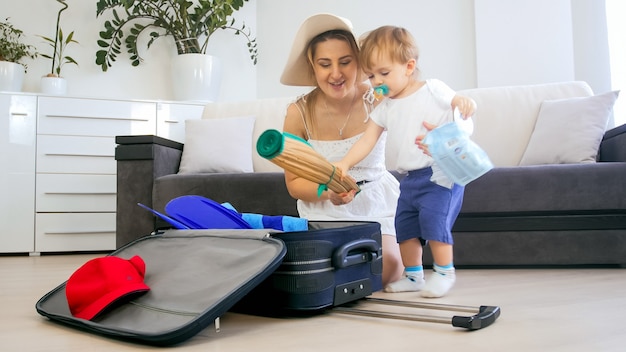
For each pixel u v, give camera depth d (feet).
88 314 3.35
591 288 4.95
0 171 10.21
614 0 9.41
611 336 3.04
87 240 10.51
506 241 6.63
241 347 2.92
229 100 12.60
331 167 3.91
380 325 3.43
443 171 4.17
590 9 10.00
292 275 3.59
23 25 11.78
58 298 3.93
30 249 10.26
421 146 4.15
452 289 4.92
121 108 10.73
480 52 11.17
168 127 10.93
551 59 10.65
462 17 11.46
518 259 6.62
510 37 10.96
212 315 2.95
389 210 5.23
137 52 12.19
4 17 11.72
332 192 4.50
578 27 10.30
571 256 6.55
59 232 10.34
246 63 12.70
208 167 8.87
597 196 6.53
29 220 10.28
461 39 11.46
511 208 6.60
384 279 4.87
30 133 10.35
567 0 10.51
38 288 5.55
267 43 12.71
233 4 12.03
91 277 3.52
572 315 3.66
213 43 12.56
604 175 6.54
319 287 3.64
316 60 4.72
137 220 7.59
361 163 5.07
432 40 11.63
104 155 10.65
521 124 8.65
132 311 3.30
